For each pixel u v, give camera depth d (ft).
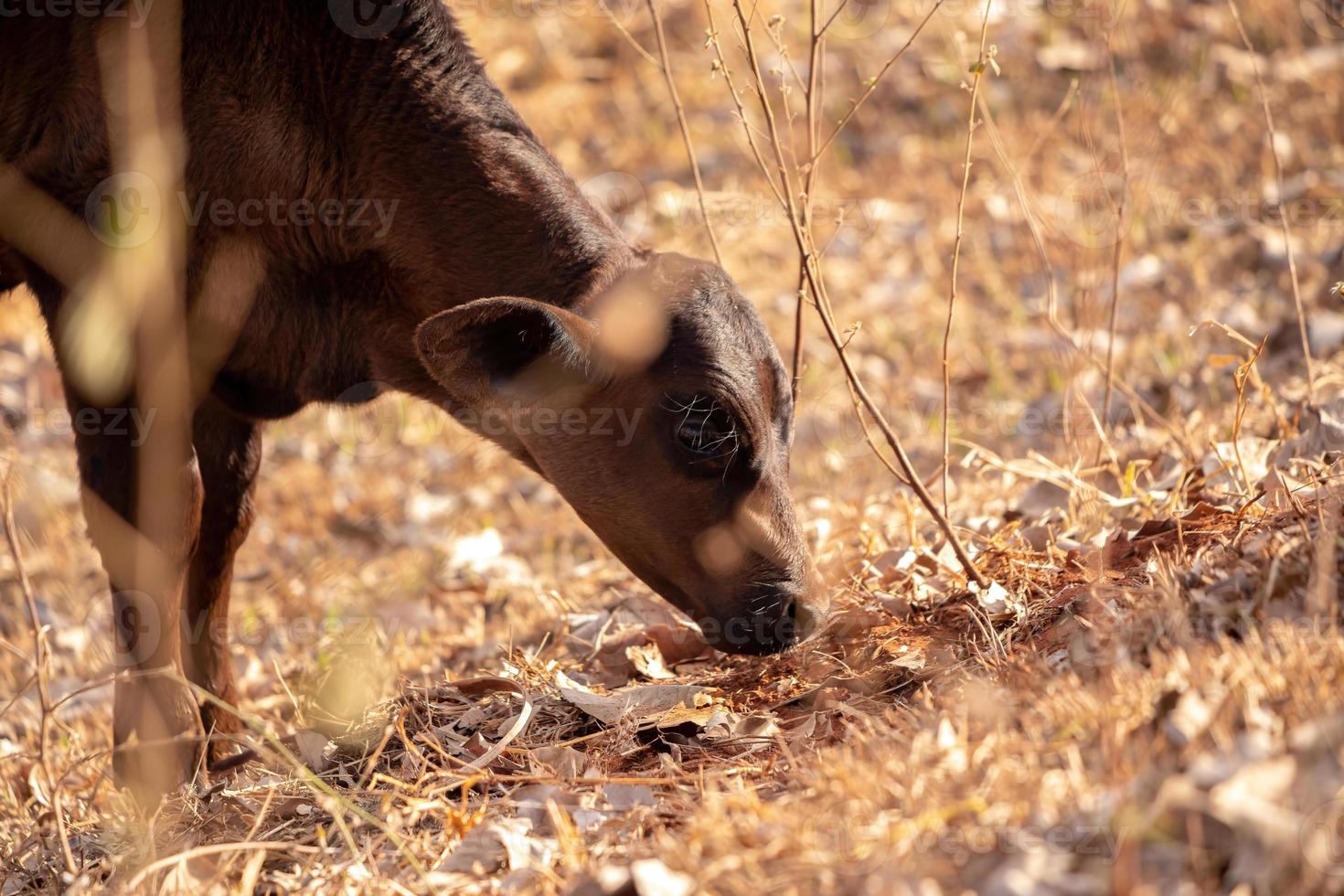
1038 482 31.83
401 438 50.72
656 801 20.94
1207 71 61.98
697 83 68.64
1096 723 17.98
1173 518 25.22
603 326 25.53
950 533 25.54
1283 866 14.43
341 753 24.71
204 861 21.15
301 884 20.22
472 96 28.12
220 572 30.25
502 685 26.02
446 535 43.27
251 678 34.19
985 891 15.42
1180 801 15.29
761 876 16.92
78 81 26.08
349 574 41.29
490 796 22.40
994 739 18.39
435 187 27.40
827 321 25.85
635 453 25.99
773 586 25.91
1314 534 20.83
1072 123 59.26
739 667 27.20
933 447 42.93
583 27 73.87
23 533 43.32
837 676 24.45
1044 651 21.97
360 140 27.32
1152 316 46.70
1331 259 46.52
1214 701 17.08
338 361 28.91
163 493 26.13
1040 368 46.26
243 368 28.60
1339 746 15.56
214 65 26.40
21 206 26.61
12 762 29.40
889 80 66.80
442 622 36.04
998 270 53.88
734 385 25.38
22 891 22.68
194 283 27.07
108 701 34.50
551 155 29.07
